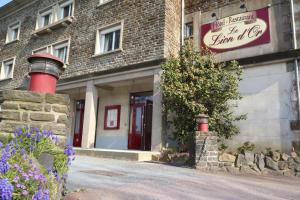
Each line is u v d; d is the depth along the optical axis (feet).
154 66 39.45
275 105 33.96
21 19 68.23
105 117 50.31
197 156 28.32
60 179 12.49
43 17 63.21
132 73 41.93
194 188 18.83
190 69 35.01
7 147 10.21
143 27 43.14
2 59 69.97
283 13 35.76
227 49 38.93
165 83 35.29
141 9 44.29
